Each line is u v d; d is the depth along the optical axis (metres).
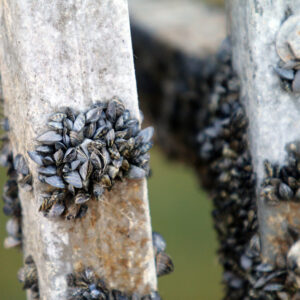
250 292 1.09
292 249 1.07
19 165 1.02
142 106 1.71
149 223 1.04
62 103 1.00
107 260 1.04
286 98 1.05
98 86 1.01
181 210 2.39
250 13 1.03
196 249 2.22
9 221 1.09
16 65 1.00
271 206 1.07
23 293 1.94
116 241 1.04
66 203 1.01
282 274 1.08
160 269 1.06
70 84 1.00
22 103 1.00
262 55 1.04
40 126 1.00
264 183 1.06
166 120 1.56
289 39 1.03
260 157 1.06
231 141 1.10
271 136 1.05
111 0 0.99
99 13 0.99
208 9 1.83
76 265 1.03
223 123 1.11
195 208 2.42
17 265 2.06
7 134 1.07
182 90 1.44
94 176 1.01
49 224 1.02
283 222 1.07
